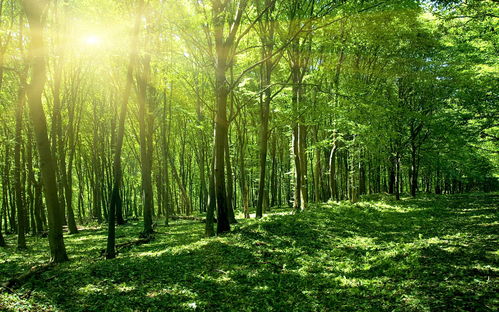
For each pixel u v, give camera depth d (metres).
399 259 9.05
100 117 30.97
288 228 14.20
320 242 12.16
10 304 6.48
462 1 15.19
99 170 32.16
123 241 17.34
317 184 27.55
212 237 14.17
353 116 16.62
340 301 6.54
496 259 7.92
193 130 32.19
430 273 7.41
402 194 35.09
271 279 8.24
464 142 22.17
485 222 14.07
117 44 16.34
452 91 23.33
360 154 25.72
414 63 24.05
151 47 16.77
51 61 21.31
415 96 27.91
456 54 24.75
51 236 11.55
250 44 19.22
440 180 53.19
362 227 14.80
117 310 6.38
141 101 20.62
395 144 27.53
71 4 18.66
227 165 20.50
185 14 14.91
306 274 8.51
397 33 21.09
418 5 17.30
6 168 25.73
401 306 5.92
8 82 19.69
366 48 22.41
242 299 6.91
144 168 20.66
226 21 14.46
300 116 18.28
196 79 21.27
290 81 20.89
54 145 20.77
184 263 10.01
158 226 25.38
